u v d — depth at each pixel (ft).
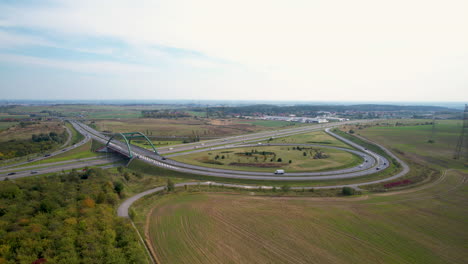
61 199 251.39
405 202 288.10
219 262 181.68
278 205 281.74
